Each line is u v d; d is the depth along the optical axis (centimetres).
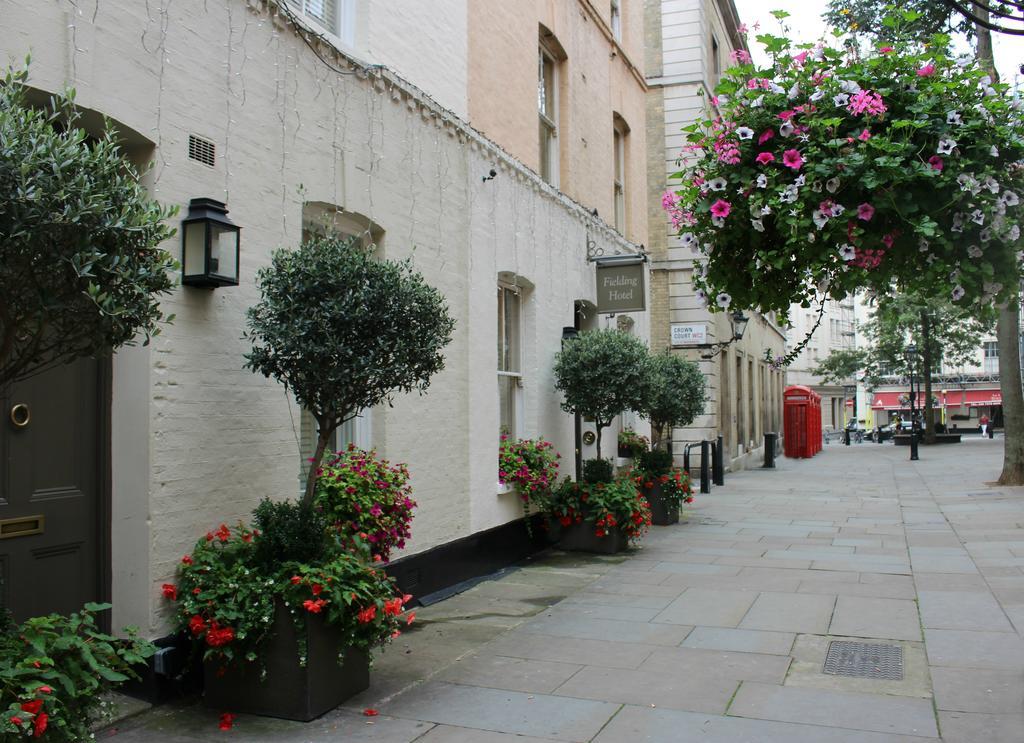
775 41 394
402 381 502
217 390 527
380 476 639
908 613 702
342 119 666
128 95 471
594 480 1038
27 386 453
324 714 477
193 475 507
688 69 1950
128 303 314
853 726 455
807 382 6844
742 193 393
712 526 1250
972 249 361
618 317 1438
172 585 484
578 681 538
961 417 6938
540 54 1176
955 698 496
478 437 884
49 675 311
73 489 475
